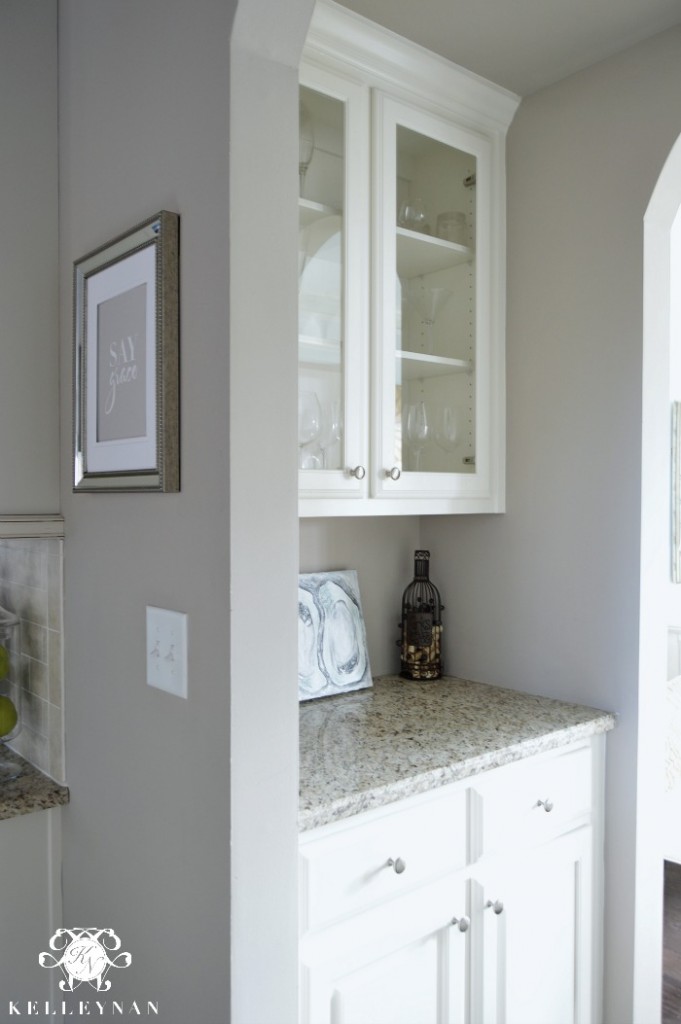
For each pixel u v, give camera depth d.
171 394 1.13
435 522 2.20
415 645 2.11
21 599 1.65
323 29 1.58
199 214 1.08
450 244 1.88
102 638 1.35
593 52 1.75
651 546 1.76
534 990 1.62
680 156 1.69
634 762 1.74
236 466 1.03
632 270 1.74
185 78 1.11
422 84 1.77
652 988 1.81
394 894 1.36
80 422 1.38
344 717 1.74
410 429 1.80
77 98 1.41
